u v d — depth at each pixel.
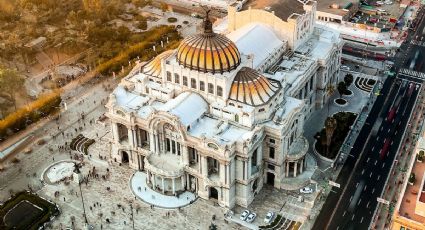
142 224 180.50
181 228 178.75
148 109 198.50
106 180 199.88
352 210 186.00
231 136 182.00
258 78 191.62
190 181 192.12
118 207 187.50
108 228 179.12
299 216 183.75
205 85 190.75
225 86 186.62
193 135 182.12
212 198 190.50
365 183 197.50
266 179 197.50
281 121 187.12
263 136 186.62
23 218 182.62
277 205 188.25
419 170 159.25
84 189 196.00
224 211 185.12
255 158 188.25
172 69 196.62
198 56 189.00
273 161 190.75
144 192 193.38
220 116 191.25
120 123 199.12
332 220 182.12
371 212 185.12
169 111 182.75
